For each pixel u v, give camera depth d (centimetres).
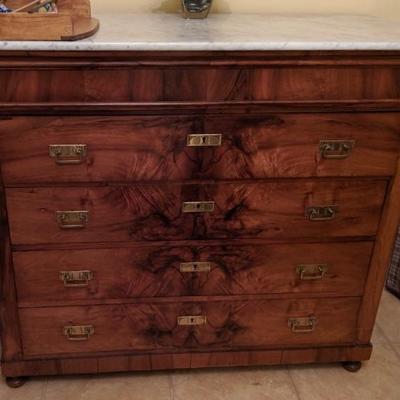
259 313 148
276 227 136
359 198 135
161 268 138
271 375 159
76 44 107
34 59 110
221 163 126
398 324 182
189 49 110
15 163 121
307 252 141
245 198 131
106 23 138
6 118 116
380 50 115
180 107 118
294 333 152
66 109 116
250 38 118
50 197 126
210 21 148
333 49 114
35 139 119
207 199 130
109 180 125
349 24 149
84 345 145
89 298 139
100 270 136
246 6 169
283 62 116
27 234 129
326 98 121
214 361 152
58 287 136
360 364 162
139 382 154
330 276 145
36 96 114
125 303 141
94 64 111
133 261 136
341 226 138
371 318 153
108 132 120
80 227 130
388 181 134
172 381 155
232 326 149
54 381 153
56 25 108
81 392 149
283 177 130
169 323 145
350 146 128
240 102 119
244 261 140
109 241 133
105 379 154
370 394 153
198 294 143
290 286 145
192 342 149
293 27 141
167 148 123
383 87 122
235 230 135
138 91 116
